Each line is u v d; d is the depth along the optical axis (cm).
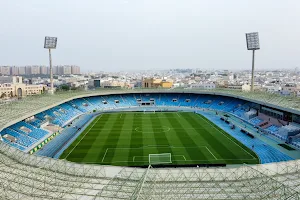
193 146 6938
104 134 8212
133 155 6266
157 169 3344
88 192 2806
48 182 3012
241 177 3250
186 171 3316
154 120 10344
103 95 14138
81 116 11112
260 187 2864
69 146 6981
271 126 8788
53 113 9956
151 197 2619
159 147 6856
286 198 2506
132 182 3083
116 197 2636
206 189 2859
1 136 6469
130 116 11212
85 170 3422
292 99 8862
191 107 13450
